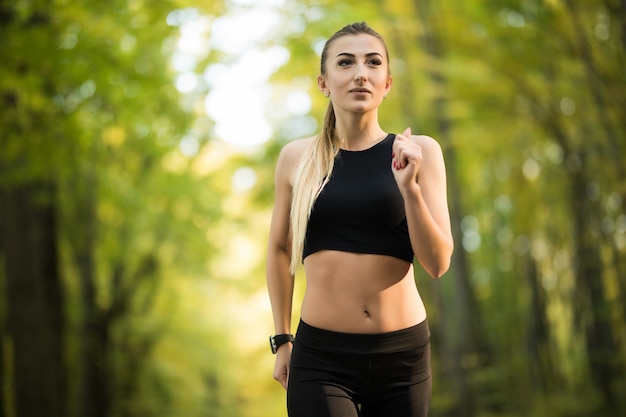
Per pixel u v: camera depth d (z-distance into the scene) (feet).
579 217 53.83
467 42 47.55
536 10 41.32
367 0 46.37
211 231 74.08
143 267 72.95
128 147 55.26
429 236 9.17
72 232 58.34
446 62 47.16
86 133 35.76
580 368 69.87
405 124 53.06
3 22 33.09
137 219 65.41
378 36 9.97
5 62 31.63
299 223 9.89
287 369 10.85
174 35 36.09
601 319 55.98
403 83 50.80
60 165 36.01
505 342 80.74
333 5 46.11
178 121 40.42
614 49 39.93
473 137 52.65
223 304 109.60
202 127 51.44
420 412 9.83
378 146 9.94
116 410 75.51
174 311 90.22
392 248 9.69
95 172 52.21
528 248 69.46
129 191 58.65
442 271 9.53
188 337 98.32
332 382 9.70
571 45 41.47
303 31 46.06
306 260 10.01
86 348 64.39
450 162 51.93
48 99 33.83
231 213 71.56
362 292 9.67
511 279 77.20
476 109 50.67
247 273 83.05
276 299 10.98
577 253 57.11
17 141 34.40
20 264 42.47
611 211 49.34
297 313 67.92
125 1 33.78
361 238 9.70
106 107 37.81
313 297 9.88
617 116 41.47
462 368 53.26
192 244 73.20
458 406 53.21
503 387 63.46
